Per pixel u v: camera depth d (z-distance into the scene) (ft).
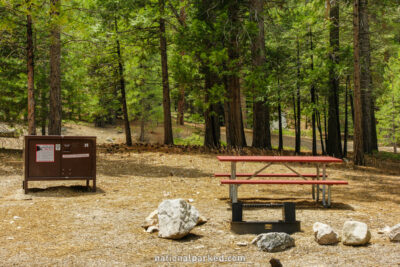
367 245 15.69
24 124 54.80
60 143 26.27
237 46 53.01
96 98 75.05
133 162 44.19
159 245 15.61
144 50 69.77
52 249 14.88
